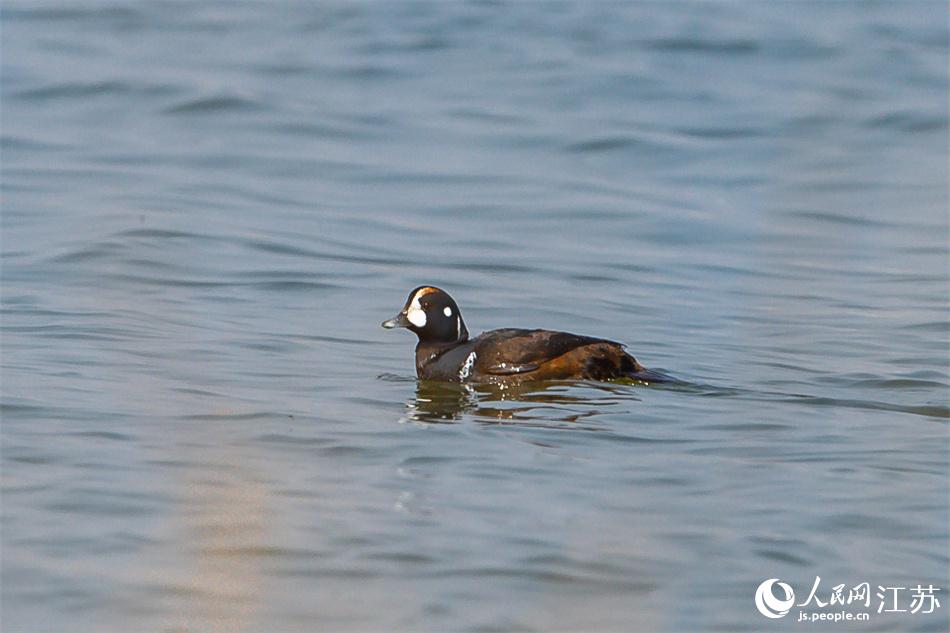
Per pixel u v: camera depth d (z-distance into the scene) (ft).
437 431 37.96
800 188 78.59
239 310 52.85
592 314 54.70
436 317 45.01
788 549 29.81
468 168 80.89
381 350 48.26
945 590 28.07
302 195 74.33
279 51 107.04
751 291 59.21
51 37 109.60
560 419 39.50
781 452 36.60
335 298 55.62
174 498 31.78
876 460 35.99
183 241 63.26
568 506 32.09
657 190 77.77
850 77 101.45
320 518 30.86
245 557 28.76
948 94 97.71
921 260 65.21
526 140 86.99
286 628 25.99
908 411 41.16
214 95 94.17
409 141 86.43
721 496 32.99
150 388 41.24
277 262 60.70
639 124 90.38
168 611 26.48
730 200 76.13
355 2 120.67
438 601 27.12
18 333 47.32
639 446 36.91
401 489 32.94
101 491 32.01
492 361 43.68
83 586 27.32
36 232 64.03
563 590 27.63
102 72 99.50
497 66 103.40
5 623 25.89
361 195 74.90
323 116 91.30
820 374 45.65
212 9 119.55
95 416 37.83
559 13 117.60
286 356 46.55
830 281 61.31
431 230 68.44
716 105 94.73
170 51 106.52
